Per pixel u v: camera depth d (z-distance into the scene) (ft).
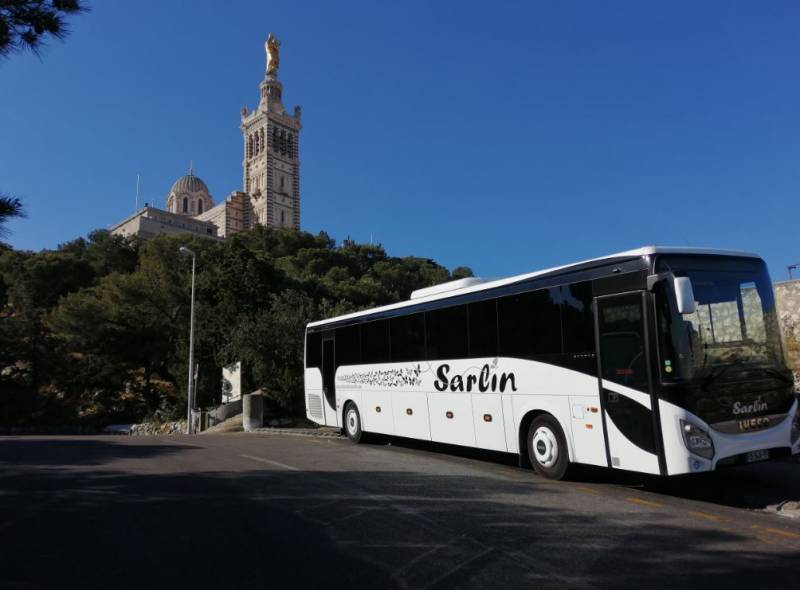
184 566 17.02
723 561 16.84
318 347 53.42
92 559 17.71
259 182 551.18
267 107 560.20
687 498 25.23
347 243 359.46
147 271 154.81
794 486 26.96
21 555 18.16
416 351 39.29
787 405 24.84
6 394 141.59
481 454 39.91
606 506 23.58
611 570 16.20
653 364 23.39
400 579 15.74
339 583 15.53
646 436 23.59
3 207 23.02
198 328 133.49
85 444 52.16
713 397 23.04
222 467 35.60
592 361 26.27
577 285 27.45
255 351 94.17
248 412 79.20
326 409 51.37
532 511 22.80
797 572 15.93
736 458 23.17
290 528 20.86
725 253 25.61
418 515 22.38
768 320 25.57
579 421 26.81
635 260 24.75
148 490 28.14
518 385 30.53
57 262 208.95
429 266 356.38
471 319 34.35
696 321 23.68
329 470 33.58
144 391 151.64
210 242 222.28
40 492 27.86
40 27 22.82
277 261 271.69
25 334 145.07
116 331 143.43
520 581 15.47
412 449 43.24
